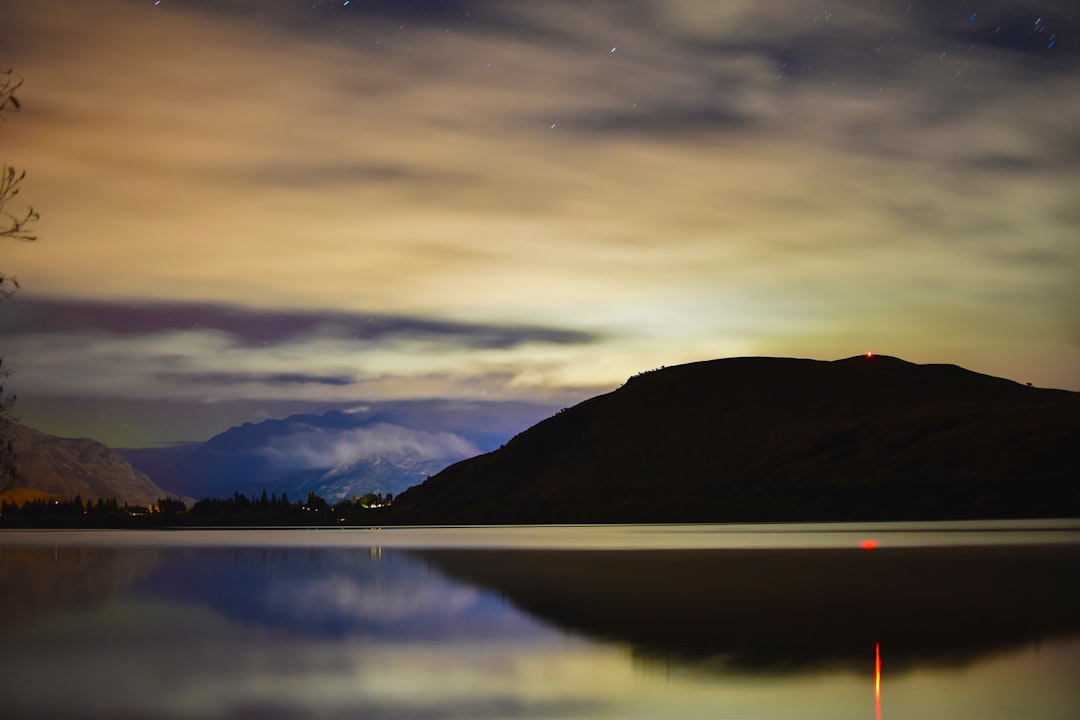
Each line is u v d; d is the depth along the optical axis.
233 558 58.56
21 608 32.66
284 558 57.75
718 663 21.34
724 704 17.81
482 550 62.28
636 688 19.19
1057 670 20.00
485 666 21.72
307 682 20.27
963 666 20.53
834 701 17.80
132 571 48.34
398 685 19.92
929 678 19.48
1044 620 26.44
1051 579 36.28
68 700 18.77
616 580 39.06
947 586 34.44
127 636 26.44
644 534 83.62
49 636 26.55
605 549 60.47
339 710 17.94
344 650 23.94
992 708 17.16
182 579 43.09
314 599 34.44
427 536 90.38
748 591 34.22
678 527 103.50
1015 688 18.55
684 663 21.45
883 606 29.59
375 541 80.56
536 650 23.53
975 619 26.73
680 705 17.81
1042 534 70.56
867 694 18.25
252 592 37.00
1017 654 21.69
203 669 21.69
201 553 65.00
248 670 21.56
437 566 48.56
